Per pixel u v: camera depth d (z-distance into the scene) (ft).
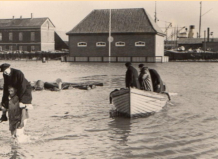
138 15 187.42
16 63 173.06
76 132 31.35
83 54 188.44
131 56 181.27
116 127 33.32
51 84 64.13
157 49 184.65
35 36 251.80
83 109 43.06
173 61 198.18
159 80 44.11
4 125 33.40
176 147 26.76
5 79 27.99
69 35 189.26
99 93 58.59
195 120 36.52
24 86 27.68
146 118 37.68
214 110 42.22
